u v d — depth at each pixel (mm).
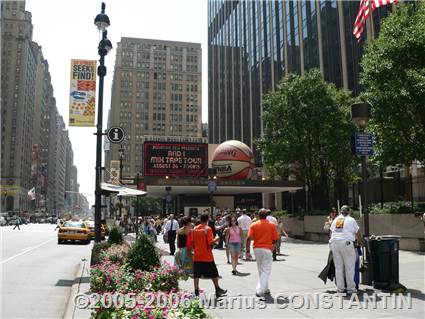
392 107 18781
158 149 37844
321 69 51969
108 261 8469
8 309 8430
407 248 18797
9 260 17484
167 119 157000
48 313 8109
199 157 38344
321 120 29391
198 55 164125
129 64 157125
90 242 31047
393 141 19781
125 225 37375
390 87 19156
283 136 30250
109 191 13484
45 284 11469
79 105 12703
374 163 21312
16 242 28828
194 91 161875
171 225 19188
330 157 30906
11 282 11773
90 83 12836
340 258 9133
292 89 30094
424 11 19891
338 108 30188
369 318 6996
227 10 93000
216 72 100000
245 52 80500
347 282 8984
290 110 29875
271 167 33094
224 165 37938
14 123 145500
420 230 18141
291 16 61125
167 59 161000
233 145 38406
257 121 73375
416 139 19734
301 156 30109
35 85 178375
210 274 8953
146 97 156625
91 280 7312
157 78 158625
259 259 9109
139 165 150125
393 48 19250
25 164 156750
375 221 20750
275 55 66562
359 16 19297
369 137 10867
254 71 75562
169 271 7348
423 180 32000
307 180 31828
